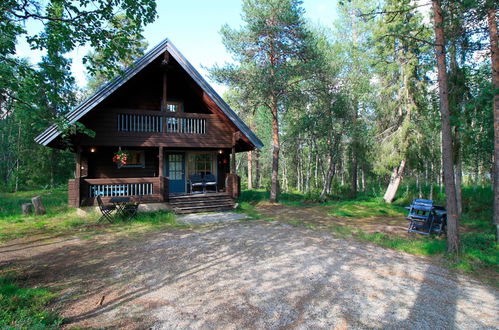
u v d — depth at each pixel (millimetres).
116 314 3674
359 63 17375
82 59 5965
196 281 4785
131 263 5664
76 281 4758
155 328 3352
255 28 14570
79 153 10391
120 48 5945
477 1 8047
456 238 6840
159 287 4539
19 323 3156
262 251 6559
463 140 13008
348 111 18156
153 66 11992
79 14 5578
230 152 15281
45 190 23031
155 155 13711
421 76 15938
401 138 15953
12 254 6203
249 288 4527
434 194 19609
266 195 19672
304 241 7578
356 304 4082
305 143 27500
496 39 8906
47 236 7816
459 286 5047
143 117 11891
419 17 13648
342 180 29469
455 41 9391
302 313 3770
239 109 17172
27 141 23141
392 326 3527
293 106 16844
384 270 5586
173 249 6637
